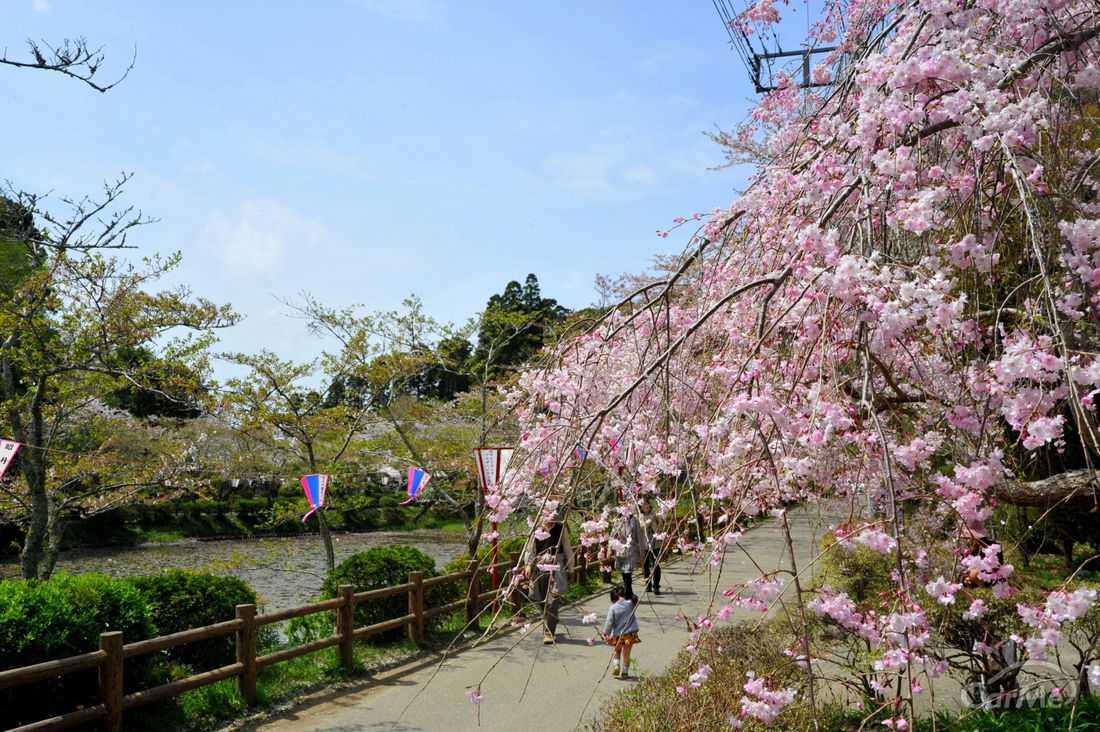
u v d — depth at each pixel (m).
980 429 2.83
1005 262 3.60
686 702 4.16
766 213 3.57
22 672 4.49
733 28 5.07
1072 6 3.35
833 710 4.25
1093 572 8.50
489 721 5.51
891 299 2.65
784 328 3.22
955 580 2.95
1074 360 2.38
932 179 3.09
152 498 10.39
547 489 3.43
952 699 5.07
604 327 4.40
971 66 2.78
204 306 8.70
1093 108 3.81
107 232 8.27
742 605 2.82
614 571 11.52
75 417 10.91
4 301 8.02
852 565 4.69
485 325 12.01
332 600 6.84
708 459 3.29
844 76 3.85
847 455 3.26
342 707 5.96
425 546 20.89
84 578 5.81
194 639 5.62
